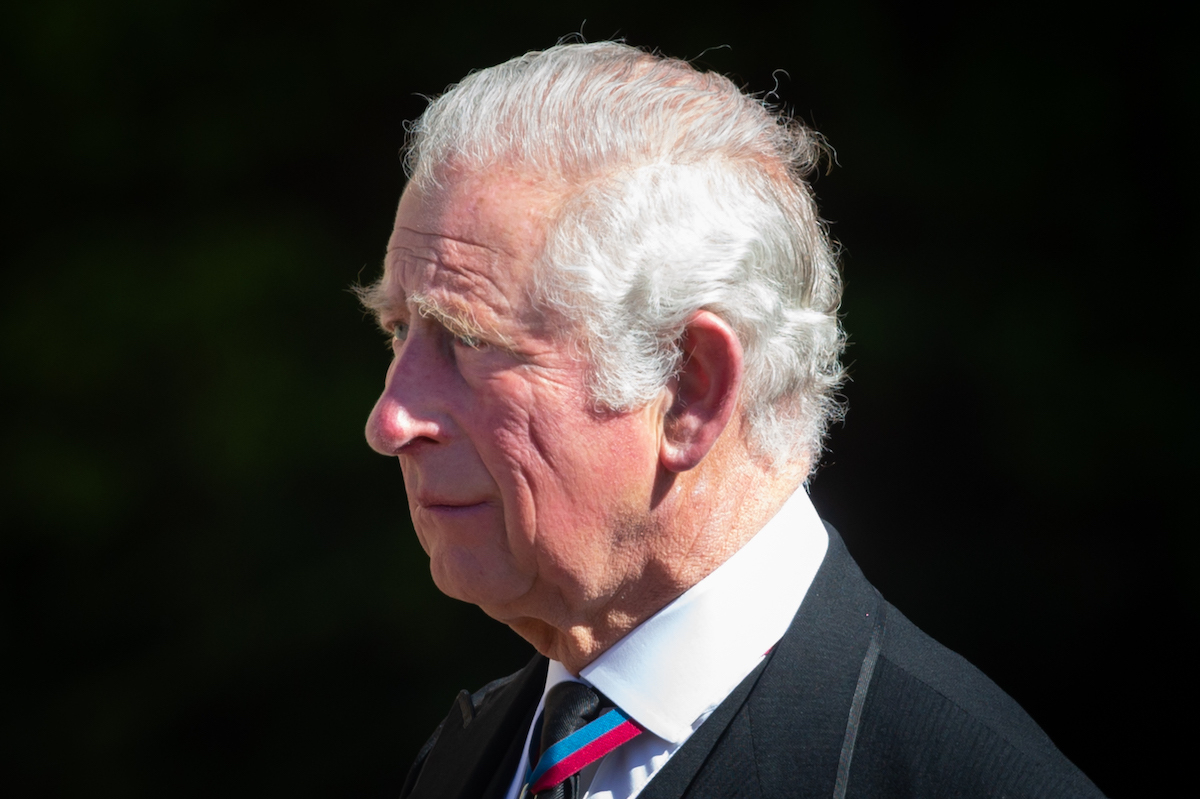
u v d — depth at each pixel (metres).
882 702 4.26
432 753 5.83
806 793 4.11
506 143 4.33
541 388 4.25
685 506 4.44
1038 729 4.32
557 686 4.71
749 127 4.67
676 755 4.30
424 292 4.33
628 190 4.23
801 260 4.68
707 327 4.27
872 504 17.56
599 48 4.73
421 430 4.38
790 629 4.50
